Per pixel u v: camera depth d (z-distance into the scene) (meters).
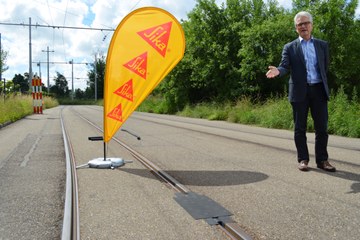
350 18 19.83
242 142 9.07
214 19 26.12
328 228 3.27
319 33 19.22
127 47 5.94
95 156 7.29
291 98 5.44
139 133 11.68
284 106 14.62
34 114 26.25
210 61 25.12
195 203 4.08
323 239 3.05
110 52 5.96
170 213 3.79
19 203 4.31
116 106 6.09
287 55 5.38
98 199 4.32
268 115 14.94
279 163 6.18
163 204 4.10
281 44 20.41
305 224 3.38
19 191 4.84
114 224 3.51
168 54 5.92
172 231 3.31
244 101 19.91
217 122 17.59
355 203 3.93
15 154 7.86
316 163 5.60
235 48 24.95
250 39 21.38
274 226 3.35
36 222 3.68
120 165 6.31
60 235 3.34
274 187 4.64
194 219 3.60
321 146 5.47
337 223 3.38
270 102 17.92
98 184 5.02
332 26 19.62
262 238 3.09
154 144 8.94
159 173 5.63
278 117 13.95
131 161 6.66
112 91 6.06
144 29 5.91
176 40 5.93
